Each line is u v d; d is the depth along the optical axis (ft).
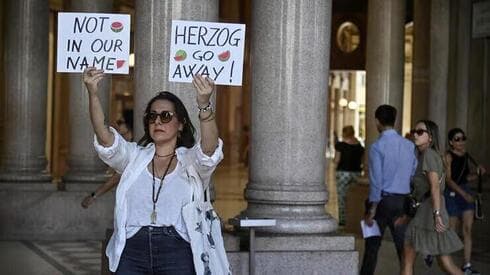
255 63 31.83
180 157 21.54
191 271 21.29
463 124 56.18
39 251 48.19
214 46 23.12
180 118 21.86
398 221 35.58
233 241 30.55
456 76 56.65
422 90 67.41
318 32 31.45
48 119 80.02
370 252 35.96
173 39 23.08
